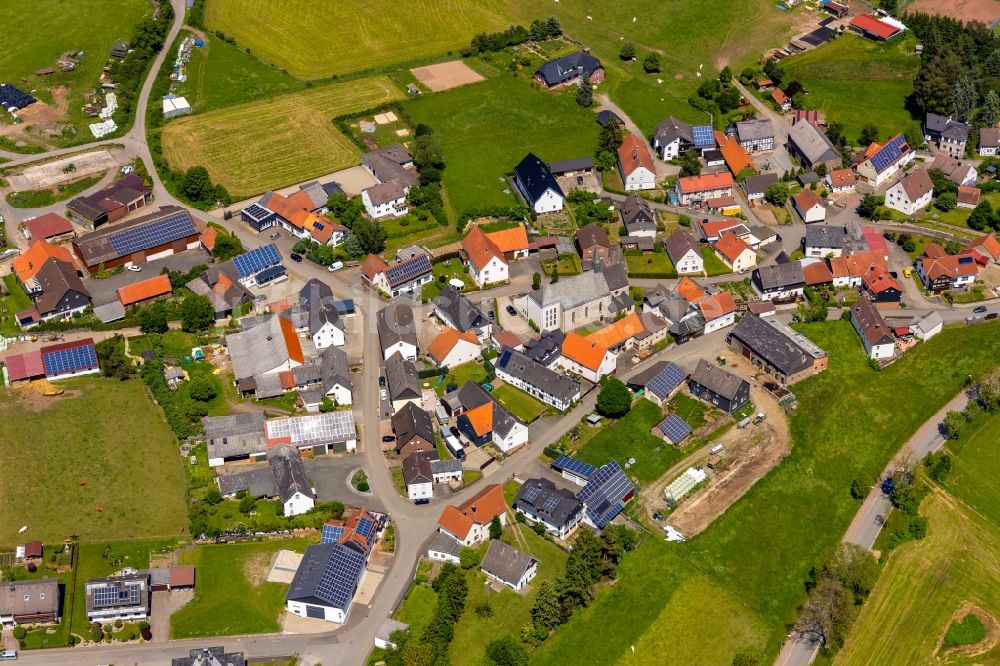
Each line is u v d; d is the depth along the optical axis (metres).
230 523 192.38
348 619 179.25
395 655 171.62
